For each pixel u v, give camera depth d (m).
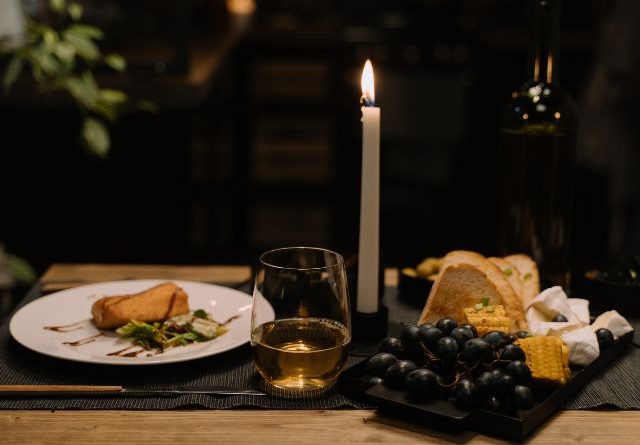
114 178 2.56
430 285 1.40
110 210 2.58
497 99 4.42
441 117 4.50
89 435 1.11
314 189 4.53
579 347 1.21
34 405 1.15
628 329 1.30
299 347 1.16
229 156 4.50
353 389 1.17
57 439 1.10
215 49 3.23
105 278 1.50
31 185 2.54
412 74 4.46
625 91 3.18
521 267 1.39
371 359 1.18
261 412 1.15
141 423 1.13
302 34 4.43
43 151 2.52
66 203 2.57
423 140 4.54
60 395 1.17
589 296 1.40
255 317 1.17
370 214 1.29
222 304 1.36
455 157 4.54
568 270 1.44
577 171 3.46
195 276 1.51
